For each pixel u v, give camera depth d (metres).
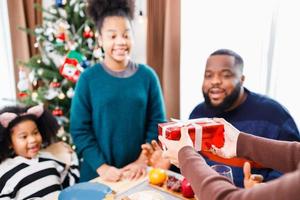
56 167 1.25
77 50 1.92
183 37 2.07
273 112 1.03
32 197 1.11
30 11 2.37
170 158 0.66
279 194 0.36
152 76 1.38
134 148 1.36
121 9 1.30
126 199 0.89
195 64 2.08
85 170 1.35
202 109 1.14
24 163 1.18
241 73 1.05
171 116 2.18
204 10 1.98
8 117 1.19
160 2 2.09
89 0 1.33
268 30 1.83
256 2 1.83
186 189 0.92
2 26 2.46
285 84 1.82
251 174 0.86
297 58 1.76
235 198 0.42
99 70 1.31
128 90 1.29
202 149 0.71
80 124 1.31
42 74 2.00
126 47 1.29
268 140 0.68
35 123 1.27
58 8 2.01
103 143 1.32
